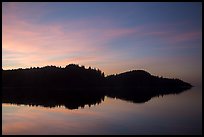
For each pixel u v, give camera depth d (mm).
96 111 47719
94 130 26094
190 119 32969
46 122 32969
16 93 111562
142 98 87750
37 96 92812
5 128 27562
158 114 40125
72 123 31922
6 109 51219
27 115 41562
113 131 25203
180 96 99062
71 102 70062
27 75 195375
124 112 45062
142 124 29688
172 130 24672
